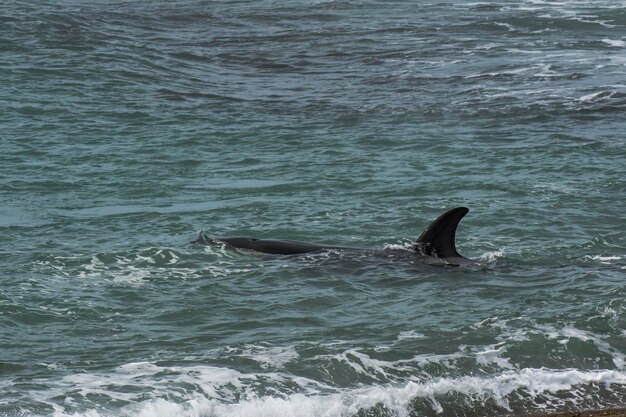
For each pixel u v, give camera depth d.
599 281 42.69
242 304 39.62
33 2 128.12
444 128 75.56
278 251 45.41
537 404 32.81
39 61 94.12
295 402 31.61
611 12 133.00
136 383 32.44
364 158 66.56
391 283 42.22
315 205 55.06
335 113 80.75
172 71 96.44
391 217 52.62
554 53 107.69
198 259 44.53
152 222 51.41
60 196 56.66
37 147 67.88
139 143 69.94
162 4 137.75
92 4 133.00
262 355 34.81
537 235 49.56
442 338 36.66
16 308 38.38
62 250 45.81
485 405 32.59
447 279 42.75
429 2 144.50
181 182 60.34
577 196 56.78
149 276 42.47
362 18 130.62
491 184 59.34
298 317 38.44
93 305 39.09
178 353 34.94
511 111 81.38
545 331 37.34
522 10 136.00
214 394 31.98
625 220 52.31
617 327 38.00
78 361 34.09
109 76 91.31
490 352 35.75
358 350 35.44
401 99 86.19
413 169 63.62
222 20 127.94
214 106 82.75
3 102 79.69
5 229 49.38
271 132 73.88
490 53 107.69
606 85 91.44
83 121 75.56
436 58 105.19
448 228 45.28
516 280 42.88
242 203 55.41
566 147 69.44
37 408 30.38
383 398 32.38
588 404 32.97
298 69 100.00
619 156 67.06
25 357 34.28
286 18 130.62
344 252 45.47
